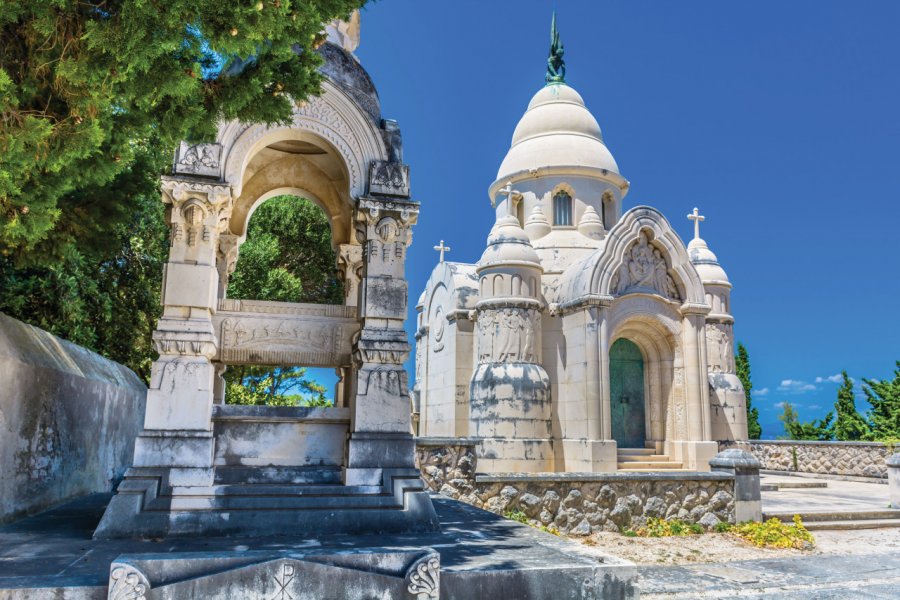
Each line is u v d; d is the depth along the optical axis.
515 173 25.42
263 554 4.91
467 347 23.16
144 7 4.90
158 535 6.84
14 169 5.32
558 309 21.30
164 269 7.65
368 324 8.31
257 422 8.27
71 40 5.32
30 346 9.23
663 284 21.42
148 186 10.18
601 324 19.89
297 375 27.41
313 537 7.00
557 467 20.42
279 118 7.05
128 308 16.27
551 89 27.31
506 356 20.58
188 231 7.80
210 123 6.65
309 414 8.38
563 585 5.56
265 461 8.20
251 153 8.55
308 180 10.89
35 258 9.22
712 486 13.32
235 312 8.80
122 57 5.00
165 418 7.29
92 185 9.45
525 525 8.02
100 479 12.32
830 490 20.89
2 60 5.62
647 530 12.62
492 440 19.64
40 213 6.18
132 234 15.67
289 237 24.52
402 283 8.48
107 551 6.13
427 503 7.62
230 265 10.49
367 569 5.00
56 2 4.95
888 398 29.78
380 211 8.51
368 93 9.08
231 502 7.18
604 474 12.73
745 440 24.23
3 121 5.16
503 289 21.12
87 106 5.53
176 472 7.16
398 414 8.07
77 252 12.25
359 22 10.84
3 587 4.70
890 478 16.45
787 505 16.75
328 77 8.63
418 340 28.69
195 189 7.77
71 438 10.52
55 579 4.96
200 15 5.24
